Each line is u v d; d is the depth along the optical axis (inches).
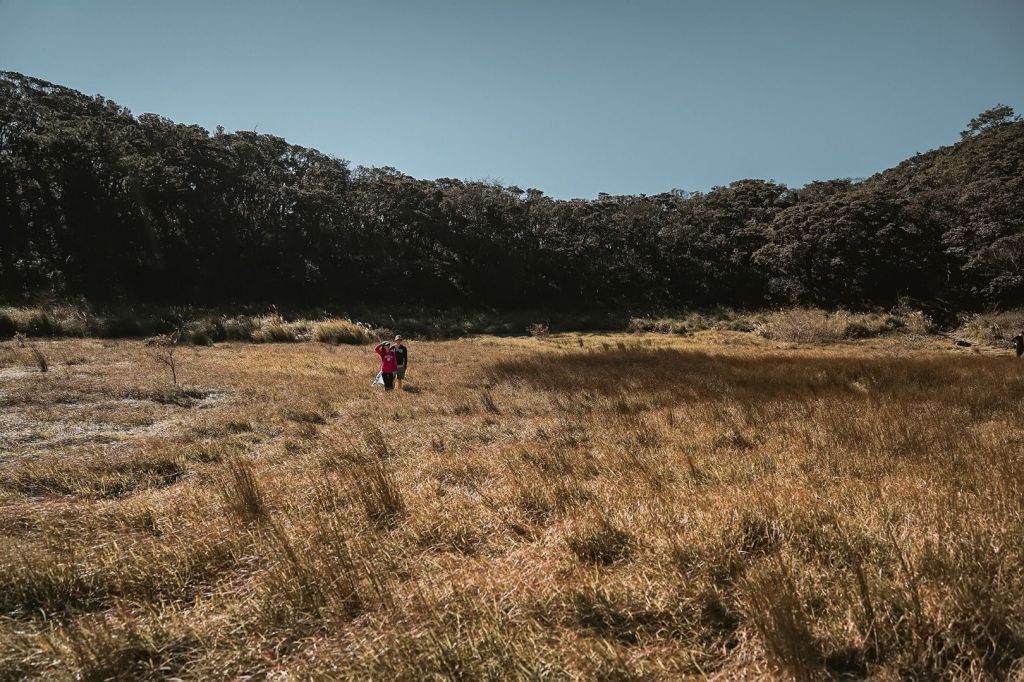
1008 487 181.3
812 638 111.0
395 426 373.7
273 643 125.6
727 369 679.1
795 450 268.7
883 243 2112.5
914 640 109.3
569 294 2324.1
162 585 152.4
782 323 1668.3
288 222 2076.8
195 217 1893.5
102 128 1777.8
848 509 178.7
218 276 1863.9
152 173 1771.7
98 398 454.0
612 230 2556.6
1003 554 135.3
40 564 157.5
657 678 107.0
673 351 1024.2
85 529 189.9
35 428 352.2
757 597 120.3
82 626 130.1
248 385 538.6
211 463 285.6
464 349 1101.1
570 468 251.6
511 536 180.2
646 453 277.7
